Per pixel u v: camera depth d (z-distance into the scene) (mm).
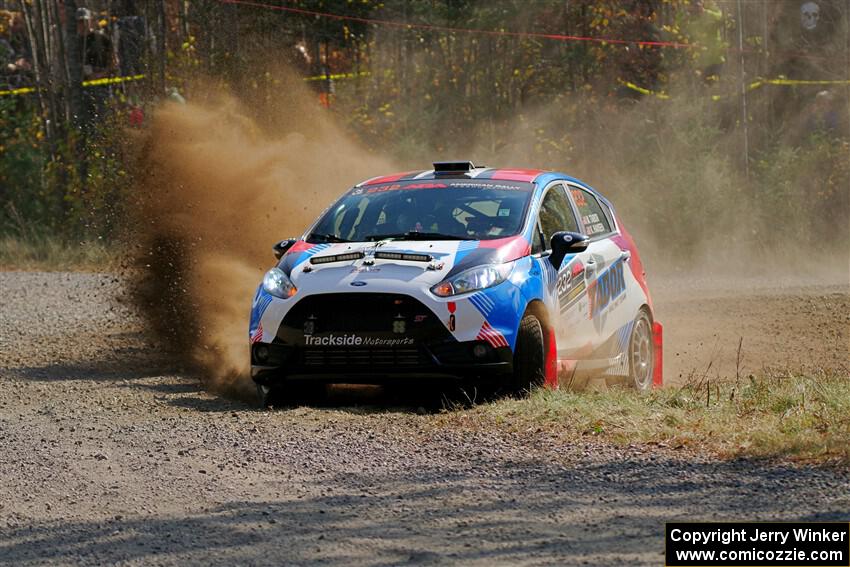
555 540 18234
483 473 22938
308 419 29203
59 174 92062
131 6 100438
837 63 98625
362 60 96875
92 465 24609
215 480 23016
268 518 20094
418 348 29750
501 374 30031
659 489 21156
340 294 30219
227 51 87188
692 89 94688
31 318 56688
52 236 89438
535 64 95062
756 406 27953
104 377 39125
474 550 17828
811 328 52719
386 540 18531
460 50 95500
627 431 25844
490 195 33875
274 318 30875
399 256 30812
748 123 92562
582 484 21766
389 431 27297
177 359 43438
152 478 23328
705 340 50969
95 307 60438
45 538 19328
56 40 96125
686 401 28922
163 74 87500
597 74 95438
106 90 96625
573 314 33562
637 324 38188
